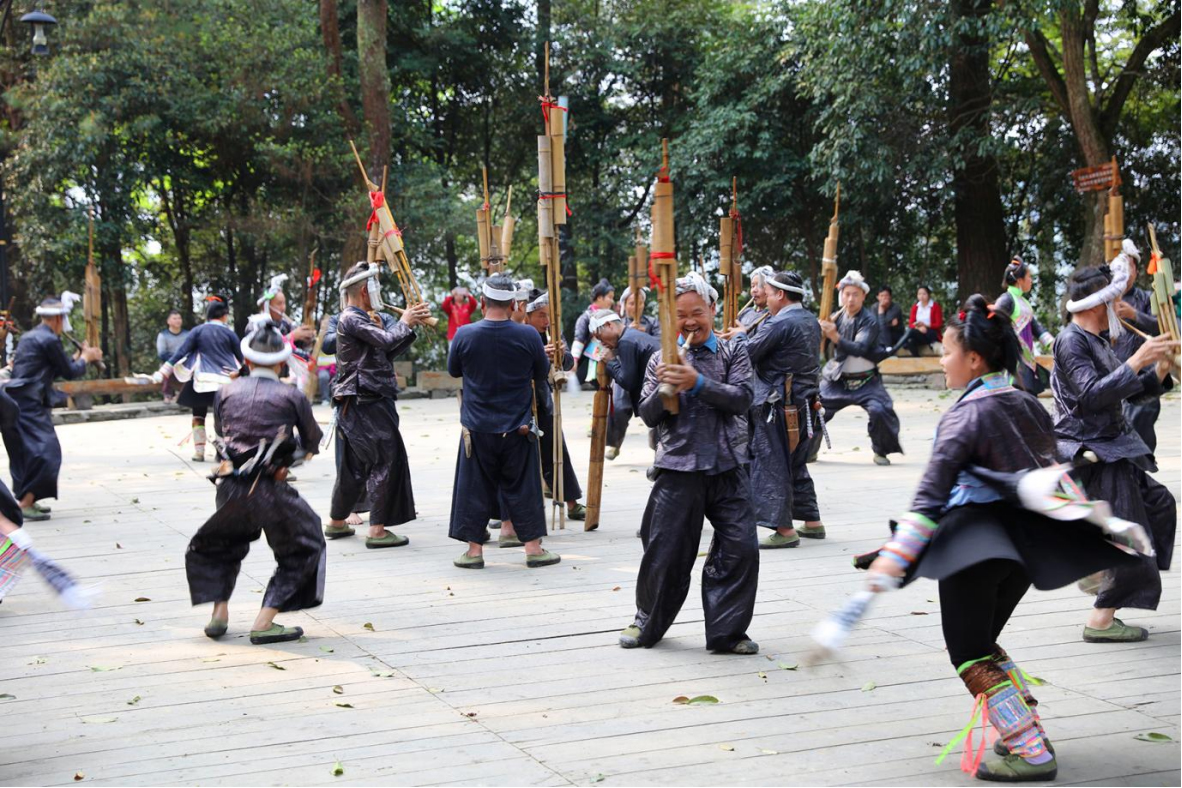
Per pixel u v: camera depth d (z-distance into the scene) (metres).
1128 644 5.12
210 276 23.89
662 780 3.66
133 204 20.27
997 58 23.89
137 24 19.23
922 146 20.27
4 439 8.41
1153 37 20.08
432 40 24.14
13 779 3.72
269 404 5.28
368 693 4.58
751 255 25.70
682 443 4.94
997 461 3.53
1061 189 21.97
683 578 5.09
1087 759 3.80
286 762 3.85
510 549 7.47
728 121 22.23
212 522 5.30
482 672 4.84
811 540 7.47
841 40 19.23
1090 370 4.89
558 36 25.55
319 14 23.03
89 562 7.14
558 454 7.91
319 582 5.37
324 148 20.16
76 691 4.64
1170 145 22.59
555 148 7.28
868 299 25.72
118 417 17.22
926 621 5.56
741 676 4.74
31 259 19.19
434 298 24.47
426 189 21.38
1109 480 5.01
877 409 10.64
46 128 18.20
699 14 25.67
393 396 7.54
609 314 7.31
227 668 4.95
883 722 4.18
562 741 4.02
